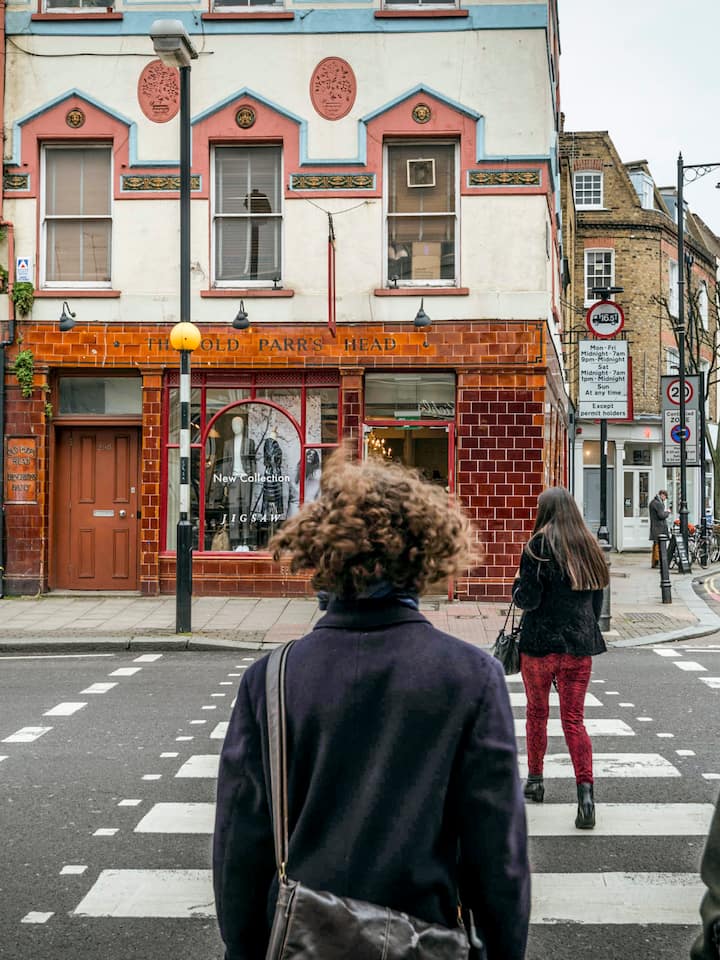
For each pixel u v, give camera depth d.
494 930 1.91
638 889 4.70
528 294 15.55
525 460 15.51
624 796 6.17
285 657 2.07
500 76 15.71
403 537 2.07
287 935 1.81
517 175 15.65
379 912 1.82
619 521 30.77
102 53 15.97
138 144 15.96
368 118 15.79
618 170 33.00
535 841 5.36
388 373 15.95
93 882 4.79
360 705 1.95
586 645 5.68
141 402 16.28
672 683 9.70
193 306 15.89
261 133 15.91
